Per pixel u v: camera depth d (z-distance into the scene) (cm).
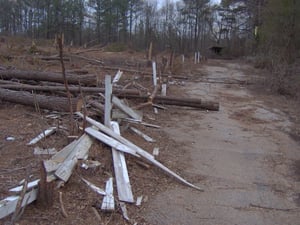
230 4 6047
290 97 1472
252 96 1466
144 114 942
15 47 2241
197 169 623
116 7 6222
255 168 654
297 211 500
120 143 602
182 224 443
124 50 3644
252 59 3691
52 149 581
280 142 829
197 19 6644
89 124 661
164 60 1881
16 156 557
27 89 925
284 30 2328
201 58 3878
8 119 750
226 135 852
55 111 786
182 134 822
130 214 448
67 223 407
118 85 1154
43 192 422
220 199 519
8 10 5872
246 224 457
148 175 564
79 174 505
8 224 382
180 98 1038
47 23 5928
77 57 1975
